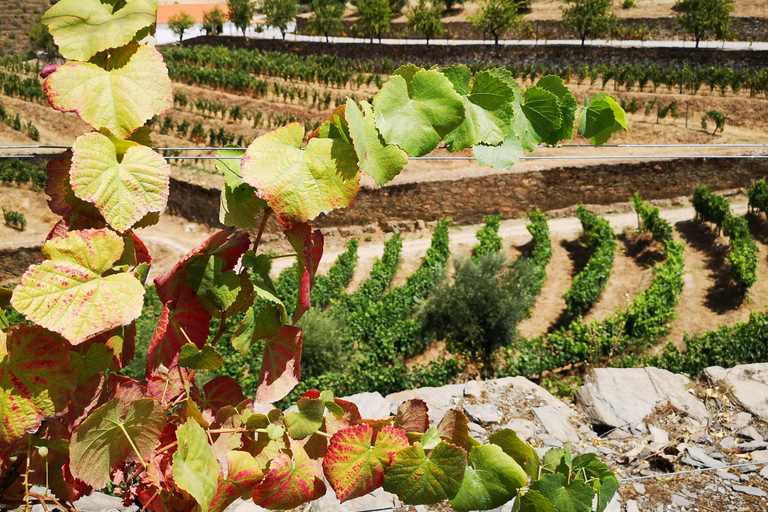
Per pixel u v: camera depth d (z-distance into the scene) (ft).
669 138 101.86
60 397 4.46
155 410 4.83
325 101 120.57
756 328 43.93
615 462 19.77
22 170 100.37
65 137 114.52
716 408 22.33
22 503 5.32
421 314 60.64
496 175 90.27
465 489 5.37
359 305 68.23
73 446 4.59
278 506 5.03
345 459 5.06
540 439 20.75
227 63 136.56
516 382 24.12
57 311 4.17
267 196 4.64
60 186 5.22
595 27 126.41
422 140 5.06
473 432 20.90
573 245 83.05
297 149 4.83
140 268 6.00
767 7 135.03
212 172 98.43
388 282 76.33
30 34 161.58
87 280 4.32
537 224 82.12
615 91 117.39
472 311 57.88
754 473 18.89
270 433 5.24
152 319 54.65
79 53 4.68
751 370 24.00
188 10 204.03
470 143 5.35
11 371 4.35
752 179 89.35
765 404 22.00
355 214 91.25
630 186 91.45
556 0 159.12
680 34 137.39
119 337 5.24
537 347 51.85
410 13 146.92
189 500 5.38
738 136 100.37
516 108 5.99
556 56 127.54
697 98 109.09
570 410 22.79
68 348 4.63
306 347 51.93
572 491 5.78
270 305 5.54
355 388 47.16
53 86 4.50
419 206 91.20
